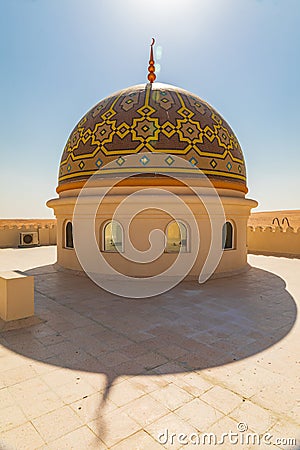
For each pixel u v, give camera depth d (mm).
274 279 11266
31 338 5957
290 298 8828
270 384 4430
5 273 7207
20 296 6699
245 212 12516
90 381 4469
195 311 7648
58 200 12023
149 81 13898
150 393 4188
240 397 4109
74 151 11977
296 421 3656
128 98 11773
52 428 3514
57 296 8914
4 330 6285
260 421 3648
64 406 3904
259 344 5754
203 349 5527
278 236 18859
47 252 19625
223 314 7438
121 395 4137
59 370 4770
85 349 5492
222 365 4961
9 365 4914
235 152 12391
